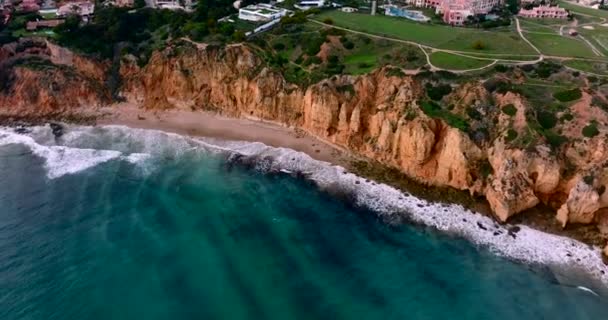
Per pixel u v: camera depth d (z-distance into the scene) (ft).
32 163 268.41
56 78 321.73
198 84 318.65
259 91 294.87
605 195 203.72
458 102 244.42
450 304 176.24
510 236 205.16
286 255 199.00
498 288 182.50
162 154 276.00
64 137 294.25
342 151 268.41
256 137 287.07
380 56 291.99
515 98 232.53
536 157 212.23
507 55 282.15
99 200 234.38
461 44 301.63
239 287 181.27
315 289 181.57
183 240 205.87
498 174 216.74
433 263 195.00
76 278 184.65
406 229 213.66
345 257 198.70
